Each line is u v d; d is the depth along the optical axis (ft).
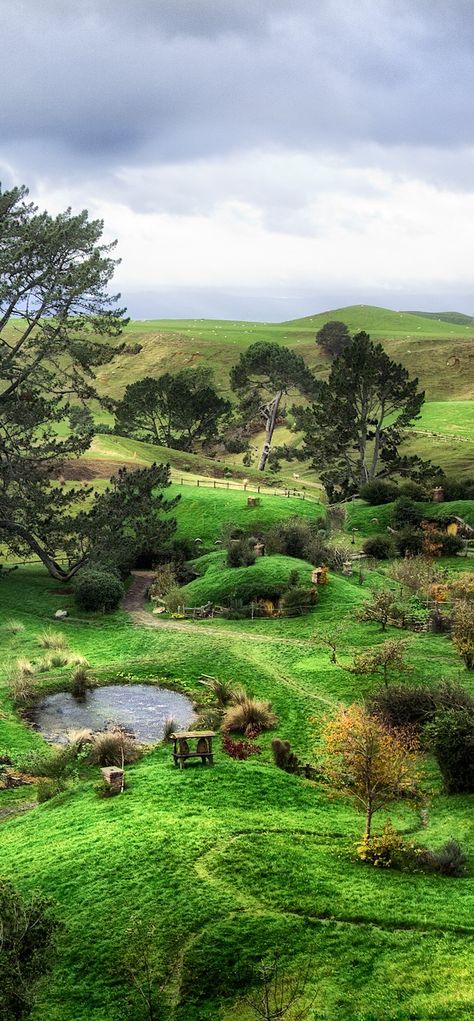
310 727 124.98
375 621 174.40
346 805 97.19
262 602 191.31
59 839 84.17
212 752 109.60
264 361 429.79
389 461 343.67
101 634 179.11
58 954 65.16
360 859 80.59
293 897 71.97
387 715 115.44
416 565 219.00
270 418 433.89
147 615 195.62
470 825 89.66
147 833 82.53
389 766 85.40
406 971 62.34
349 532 279.28
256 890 73.00
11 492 232.94
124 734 122.62
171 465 364.38
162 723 127.95
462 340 646.74
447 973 61.72
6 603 199.62
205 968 63.31
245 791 96.27
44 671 151.94
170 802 91.30
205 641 168.66
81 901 71.77
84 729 121.29
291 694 137.08
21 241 201.57
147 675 149.69
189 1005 60.29
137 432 447.01
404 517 279.90
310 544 229.04
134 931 64.49
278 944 65.72
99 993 61.52
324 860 79.97
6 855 82.43
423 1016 57.21
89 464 333.01
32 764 110.73
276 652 160.04
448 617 166.91
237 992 61.21
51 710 134.00
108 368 640.99
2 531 220.02
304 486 373.20
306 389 429.38
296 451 387.75
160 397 427.33
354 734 88.94
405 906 71.10
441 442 410.93
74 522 220.84
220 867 76.28
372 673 142.00
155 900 71.26
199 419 427.33
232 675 147.43
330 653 156.87
